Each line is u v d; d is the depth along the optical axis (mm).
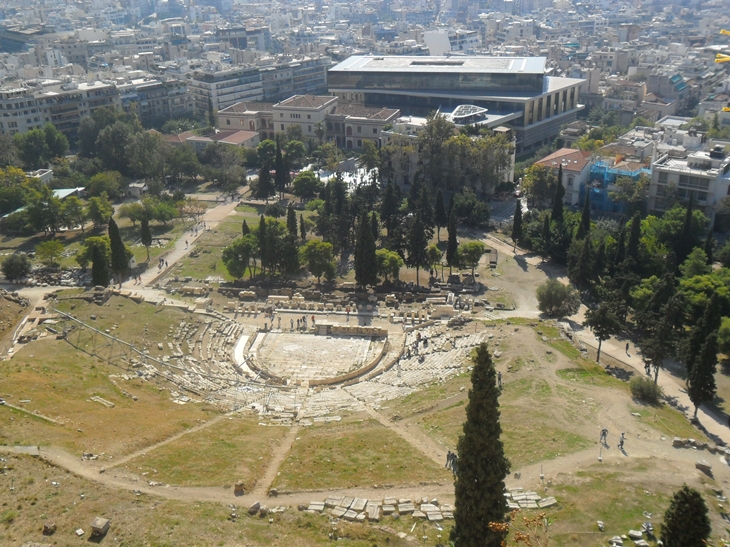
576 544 70000
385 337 143250
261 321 151875
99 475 78562
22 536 67312
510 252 195125
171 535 68125
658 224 184250
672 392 119125
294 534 69875
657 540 70625
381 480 80938
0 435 84875
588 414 99688
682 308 132875
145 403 105875
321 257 167500
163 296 160000
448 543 69250
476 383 61125
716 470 86500
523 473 82812
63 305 147000
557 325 141000
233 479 79938
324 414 105062
